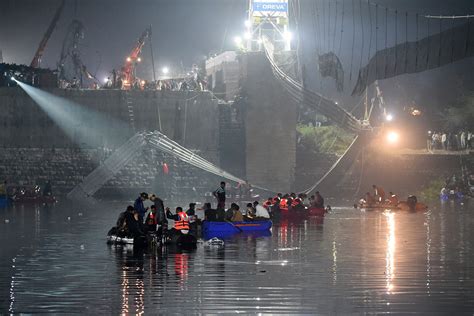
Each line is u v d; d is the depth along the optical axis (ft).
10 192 390.63
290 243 203.62
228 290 137.69
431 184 415.03
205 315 120.67
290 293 135.44
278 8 440.45
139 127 429.38
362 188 412.98
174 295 134.00
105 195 415.44
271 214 274.77
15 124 427.33
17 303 128.57
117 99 428.97
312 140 453.17
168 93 430.20
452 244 200.44
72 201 388.57
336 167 400.26
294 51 435.12
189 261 170.71
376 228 244.83
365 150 414.82
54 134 428.56
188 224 206.18
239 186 398.01
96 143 429.38
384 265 164.45
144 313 121.90
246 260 171.94
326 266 163.32
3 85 446.60
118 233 206.49
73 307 125.80
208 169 410.11
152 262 169.27
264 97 426.92
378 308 124.88
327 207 320.91
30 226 255.29
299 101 398.83
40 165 424.05
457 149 442.09
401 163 419.74
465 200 394.11
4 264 167.84
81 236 224.12
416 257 175.94
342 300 130.00
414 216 294.05
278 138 426.92
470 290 137.69
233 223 230.89
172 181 416.87
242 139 436.76
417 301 129.29
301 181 428.97
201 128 431.43
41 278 150.00
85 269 160.15
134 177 416.87
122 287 140.77
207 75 508.94
